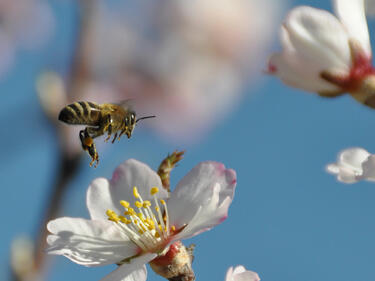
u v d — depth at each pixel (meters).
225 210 0.30
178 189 0.31
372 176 0.30
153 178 0.31
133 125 0.33
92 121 0.33
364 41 0.32
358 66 0.32
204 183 0.31
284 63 0.32
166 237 0.31
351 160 0.31
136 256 0.31
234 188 0.31
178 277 0.31
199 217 0.30
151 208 0.31
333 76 0.31
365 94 0.31
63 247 0.30
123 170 0.31
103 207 0.31
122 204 0.31
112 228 0.31
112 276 0.30
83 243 0.31
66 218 0.31
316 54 0.32
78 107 0.32
